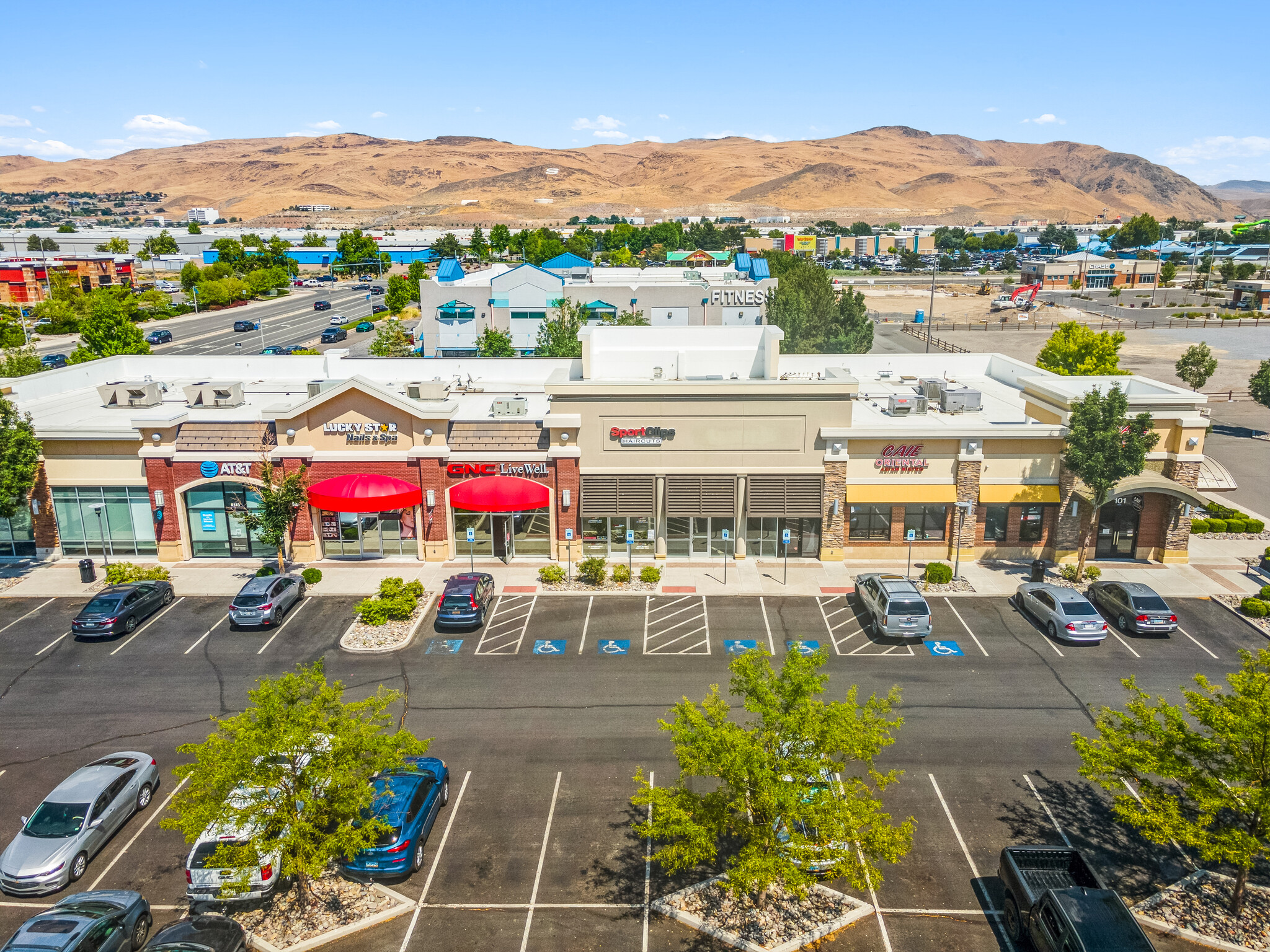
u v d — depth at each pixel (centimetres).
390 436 4016
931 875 2125
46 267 14400
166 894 2109
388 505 3934
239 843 2052
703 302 8350
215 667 3189
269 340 11094
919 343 10912
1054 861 2008
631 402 3966
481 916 1995
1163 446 4050
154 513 4109
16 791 2477
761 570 4050
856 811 1834
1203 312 13412
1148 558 4131
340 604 3722
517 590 3847
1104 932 1714
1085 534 3822
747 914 1992
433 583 3909
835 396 3934
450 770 2534
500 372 5178
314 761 1884
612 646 3319
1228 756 2192
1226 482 4494
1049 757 2597
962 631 3425
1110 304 15038
